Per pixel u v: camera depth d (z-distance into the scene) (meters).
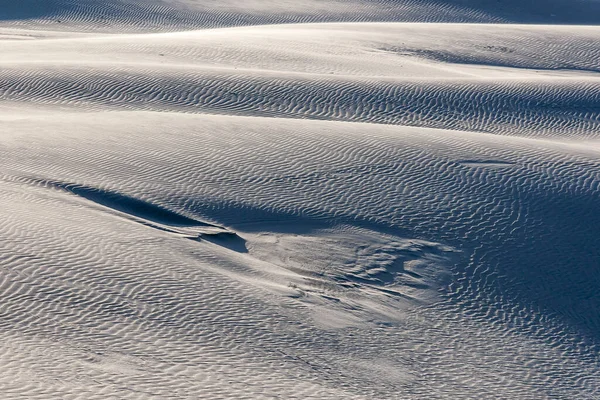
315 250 27.27
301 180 31.78
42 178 29.59
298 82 50.38
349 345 21.56
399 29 81.31
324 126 38.69
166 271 23.09
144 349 18.62
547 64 70.62
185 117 39.16
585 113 49.44
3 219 24.66
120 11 101.69
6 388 15.39
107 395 15.88
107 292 21.12
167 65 53.31
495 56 71.75
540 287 27.19
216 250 25.86
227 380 17.81
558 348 24.31
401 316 24.14
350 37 74.50
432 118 46.91
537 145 38.44
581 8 119.81
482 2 117.62
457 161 34.75
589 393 22.09
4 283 20.59
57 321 19.20
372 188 31.66
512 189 32.69
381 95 49.12
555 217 31.12
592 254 29.30
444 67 65.62
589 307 26.67
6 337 17.95
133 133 35.72
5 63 52.41
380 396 19.17
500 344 23.80
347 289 25.06
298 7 112.12
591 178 34.47
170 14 103.31
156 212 28.31
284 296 23.44
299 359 20.02
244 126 37.72
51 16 96.88
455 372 21.61
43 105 45.44
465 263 27.81
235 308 21.83
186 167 32.00
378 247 27.92
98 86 48.47
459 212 30.61
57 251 22.97
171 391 16.64
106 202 28.53
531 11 116.19
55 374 16.48
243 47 64.62
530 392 21.44
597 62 71.94
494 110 48.62
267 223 28.64
